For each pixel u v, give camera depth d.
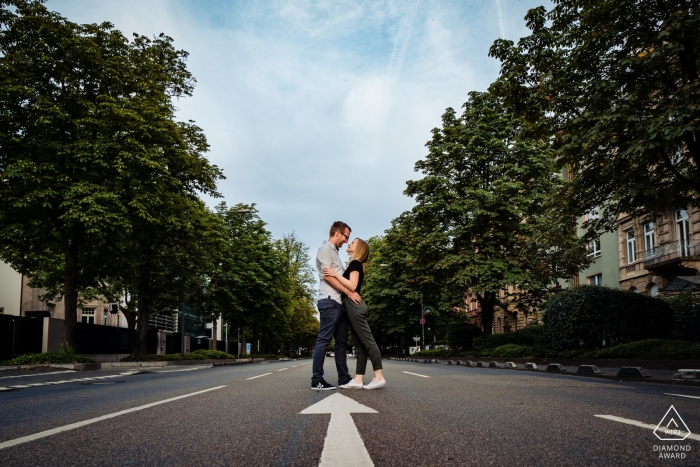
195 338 47.72
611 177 12.34
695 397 5.36
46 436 3.11
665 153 11.70
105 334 30.42
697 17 10.06
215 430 3.26
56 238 19.17
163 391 6.58
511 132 27.06
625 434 3.01
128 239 19.02
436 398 5.13
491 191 25.94
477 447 2.65
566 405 4.53
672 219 25.05
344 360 6.55
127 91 19.77
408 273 33.25
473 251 25.83
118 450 2.68
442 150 27.36
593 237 15.09
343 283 6.20
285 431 3.16
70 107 17.97
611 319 16.25
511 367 16.53
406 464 2.29
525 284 24.73
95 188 16.92
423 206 26.81
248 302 43.56
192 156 23.11
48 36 17.77
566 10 12.80
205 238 25.41
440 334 53.22
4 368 15.06
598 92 11.98
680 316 16.30
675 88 11.71
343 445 2.68
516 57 13.11
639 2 11.39
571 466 2.24
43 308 40.59
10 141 17.02
